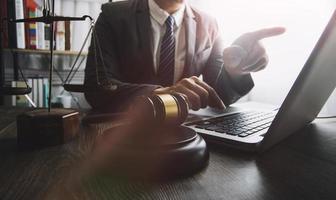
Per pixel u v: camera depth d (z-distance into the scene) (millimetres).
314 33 1333
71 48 1789
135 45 1041
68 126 387
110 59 981
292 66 1477
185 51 1117
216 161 325
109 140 296
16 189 244
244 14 1729
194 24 1148
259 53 620
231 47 643
